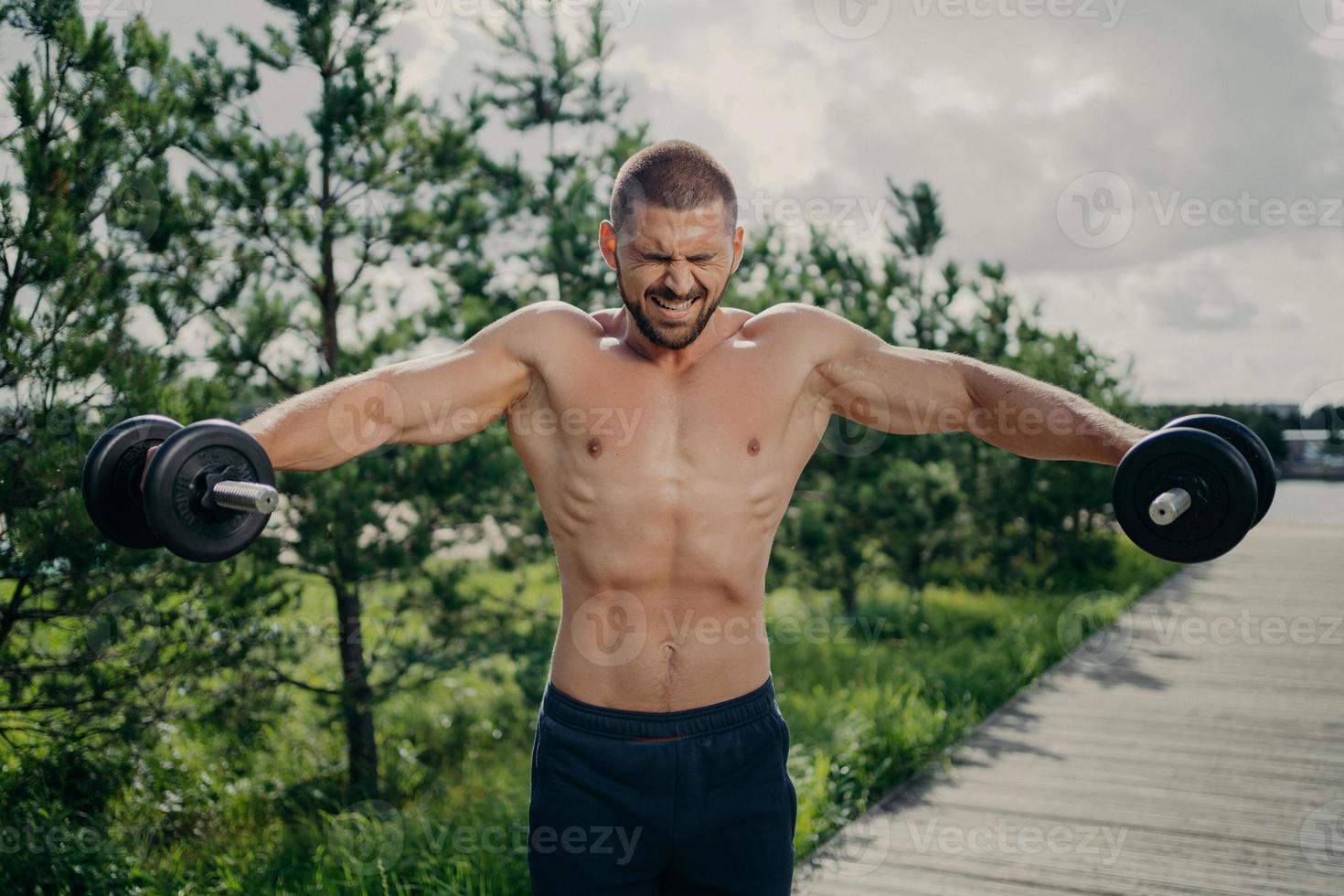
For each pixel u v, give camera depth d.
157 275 4.20
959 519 9.44
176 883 3.79
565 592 1.90
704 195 1.66
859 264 8.48
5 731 4.00
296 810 4.88
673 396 1.83
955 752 5.12
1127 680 6.54
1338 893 3.56
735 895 1.89
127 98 3.75
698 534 1.80
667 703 1.84
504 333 1.86
